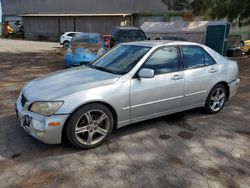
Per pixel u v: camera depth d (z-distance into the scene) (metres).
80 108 3.45
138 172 3.14
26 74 9.02
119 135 4.11
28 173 3.08
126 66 4.07
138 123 4.58
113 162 3.34
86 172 3.12
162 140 3.97
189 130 4.35
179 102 4.46
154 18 26.78
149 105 4.07
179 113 5.11
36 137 3.44
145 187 2.87
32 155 3.47
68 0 32.53
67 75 4.13
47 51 17.80
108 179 2.99
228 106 5.64
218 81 4.93
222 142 3.94
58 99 3.36
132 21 28.12
